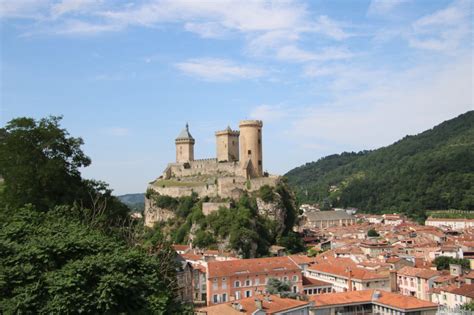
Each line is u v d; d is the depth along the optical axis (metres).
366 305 112.38
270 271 133.00
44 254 42.88
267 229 194.50
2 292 39.50
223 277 128.12
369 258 169.50
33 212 55.19
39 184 73.69
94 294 40.56
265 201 198.88
